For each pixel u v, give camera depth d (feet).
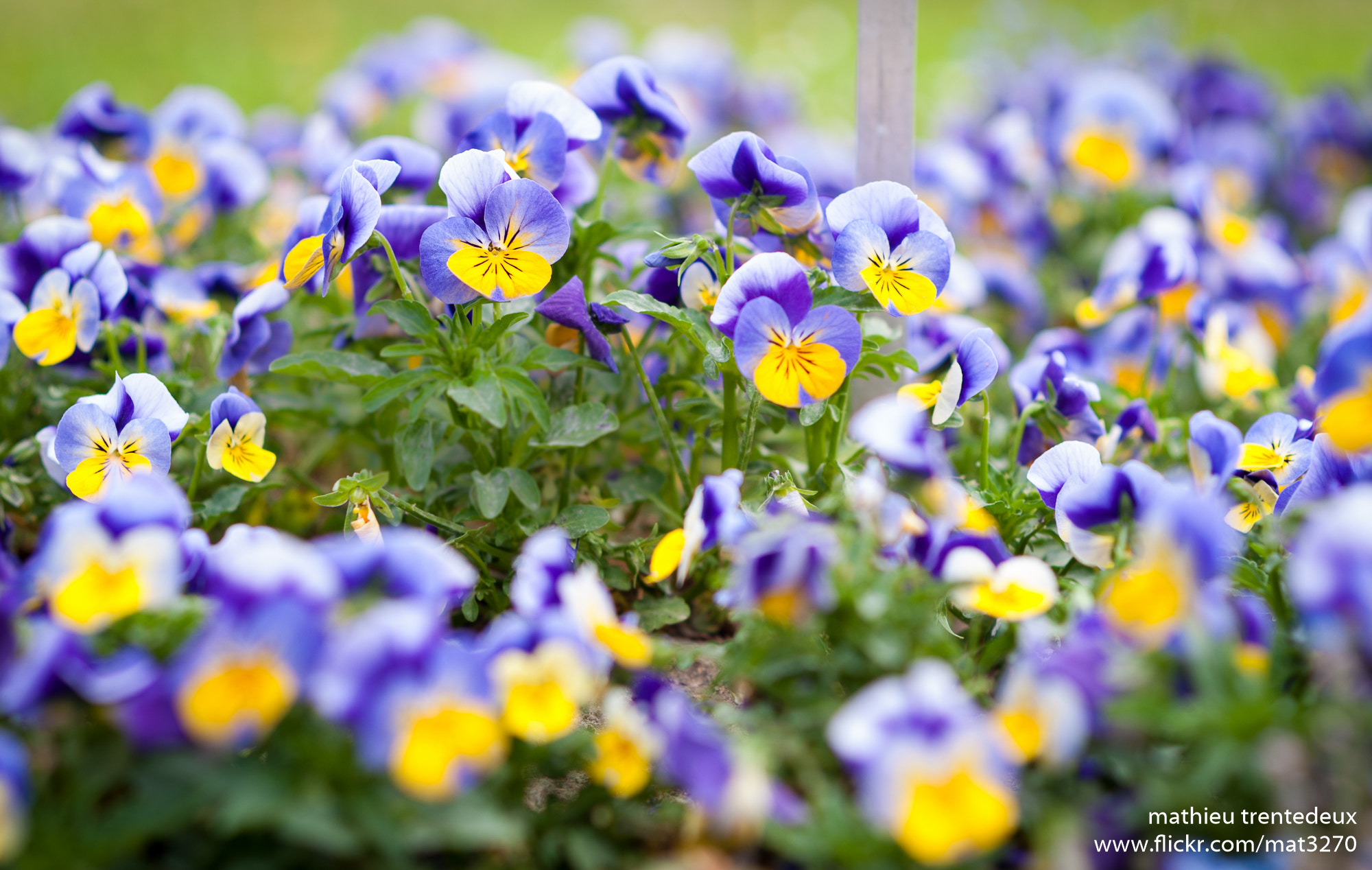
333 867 2.34
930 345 2.98
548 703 2.41
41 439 2.78
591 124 2.79
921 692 2.34
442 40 4.94
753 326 2.57
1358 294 3.45
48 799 2.35
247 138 3.92
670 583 2.77
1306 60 7.47
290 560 2.34
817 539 2.42
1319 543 2.31
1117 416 2.94
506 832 2.31
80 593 2.36
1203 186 3.48
